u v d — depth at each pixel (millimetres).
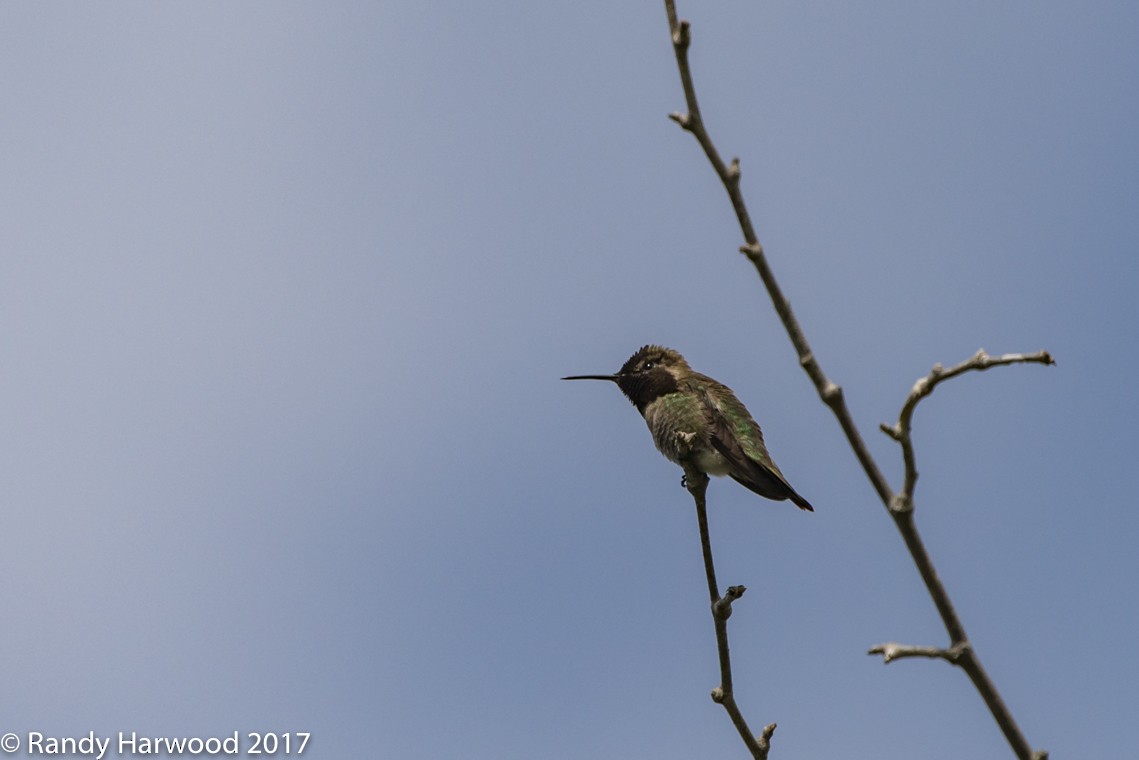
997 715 5148
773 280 5414
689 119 5445
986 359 5094
